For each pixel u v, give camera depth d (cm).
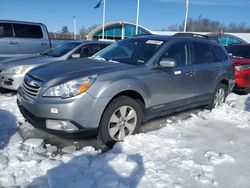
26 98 421
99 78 403
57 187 312
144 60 476
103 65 453
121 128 437
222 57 664
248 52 966
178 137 472
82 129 391
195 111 642
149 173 346
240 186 334
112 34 4566
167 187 320
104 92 398
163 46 499
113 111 418
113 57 520
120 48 539
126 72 436
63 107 378
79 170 348
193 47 573
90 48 841
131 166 360
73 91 384
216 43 663
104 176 333
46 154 393
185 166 369
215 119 585
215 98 654
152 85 468
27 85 432
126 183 322
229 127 541
